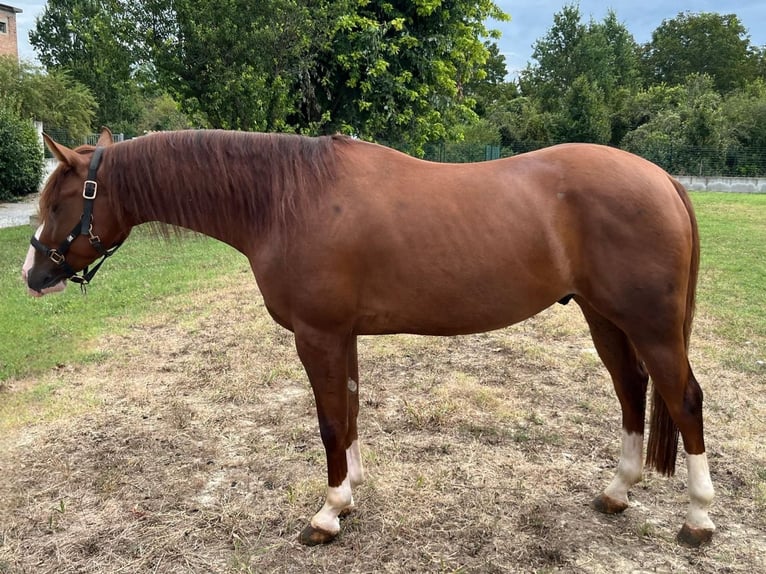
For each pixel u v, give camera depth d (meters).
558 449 3.09
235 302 6.01
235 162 2.21
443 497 2.65
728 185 21.47
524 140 28.45
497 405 3.63
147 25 9.01
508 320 2.17
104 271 7.32
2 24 31.39
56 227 2.25
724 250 8.34
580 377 4.10
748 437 3.14
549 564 2.19
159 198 2.29
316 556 2.27
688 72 44.06
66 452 3.07
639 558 2.21
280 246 2.13
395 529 2.41
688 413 2.13
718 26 43.66
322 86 11.49
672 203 2.07
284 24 9.11
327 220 2.06
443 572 2.16
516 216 2.05
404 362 4.42
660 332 2.06
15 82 19.12
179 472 2.88
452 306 2.11
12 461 2.97
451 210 2.05
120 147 2.29
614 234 2.03
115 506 2.59
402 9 11.74
